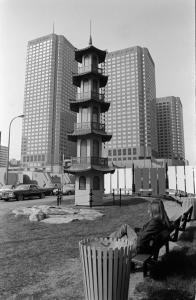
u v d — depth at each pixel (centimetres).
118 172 3581
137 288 453
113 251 329
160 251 685
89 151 2323
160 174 3291
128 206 2011
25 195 3000
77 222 1242
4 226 1175
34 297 437
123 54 13975
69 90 14038
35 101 13462
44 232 1009
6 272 564
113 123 13462
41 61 13788
